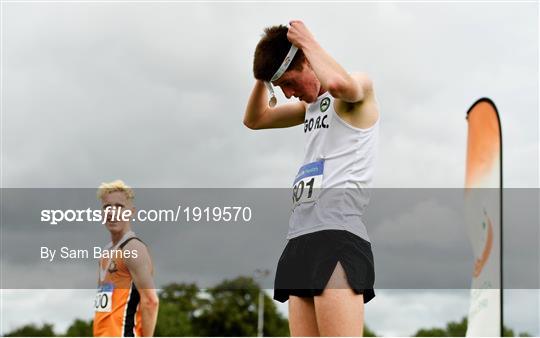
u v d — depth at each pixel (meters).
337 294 5.00
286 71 5.46
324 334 5.02
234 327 96.88
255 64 5.59
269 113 6.40
